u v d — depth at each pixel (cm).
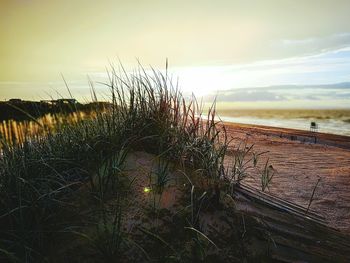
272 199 293
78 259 185
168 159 279
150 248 198
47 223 204
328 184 367
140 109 318
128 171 258
